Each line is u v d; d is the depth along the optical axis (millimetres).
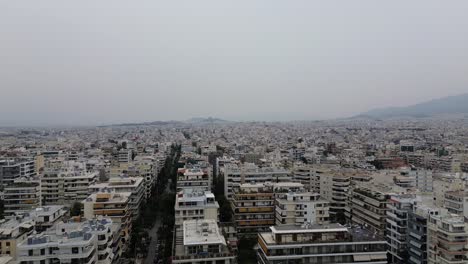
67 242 164375
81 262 162750
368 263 168375
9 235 187375
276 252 166500
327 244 168000
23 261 160250
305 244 167375
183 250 171125
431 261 191875
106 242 183125
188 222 194250
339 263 167625
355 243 168875
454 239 178375
